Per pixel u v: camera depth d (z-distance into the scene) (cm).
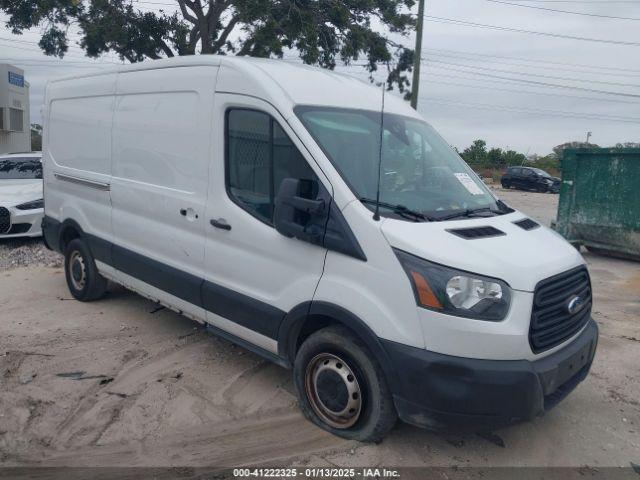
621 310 725
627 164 1003
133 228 557
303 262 393
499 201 463
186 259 492
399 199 391
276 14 1806
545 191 3419
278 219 388
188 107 483
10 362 508
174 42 1927
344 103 442
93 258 648
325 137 399
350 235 365
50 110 713
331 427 400
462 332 330
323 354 394
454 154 493
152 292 545
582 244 1086
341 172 381
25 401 441
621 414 448
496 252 353
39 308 662
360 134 421
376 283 354
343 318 368
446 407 336
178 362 515
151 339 569
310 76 453
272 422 416
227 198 446
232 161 445
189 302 495
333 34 1959
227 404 442
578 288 391
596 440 410
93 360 516
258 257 425
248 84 431
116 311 652
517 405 335
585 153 1055
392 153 426
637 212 998
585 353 393
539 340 349
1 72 2548
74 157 659
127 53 1953
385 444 388
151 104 527
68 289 739
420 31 1847
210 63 467
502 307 335
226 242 450
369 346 358
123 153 567
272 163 415
